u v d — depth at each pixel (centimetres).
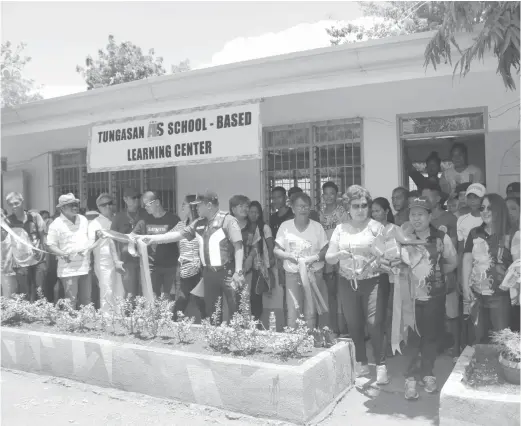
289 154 806
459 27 491
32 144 1086
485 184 704
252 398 412
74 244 656
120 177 977
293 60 612
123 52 2572
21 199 727
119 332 543
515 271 430
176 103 712
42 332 551
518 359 391
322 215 683
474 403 357
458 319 535
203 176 880
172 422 412
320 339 487
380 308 460
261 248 663
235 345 471
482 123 686
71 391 491
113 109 766
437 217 586
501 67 479
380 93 739
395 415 412
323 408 422
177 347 480
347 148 766
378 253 449
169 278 667
